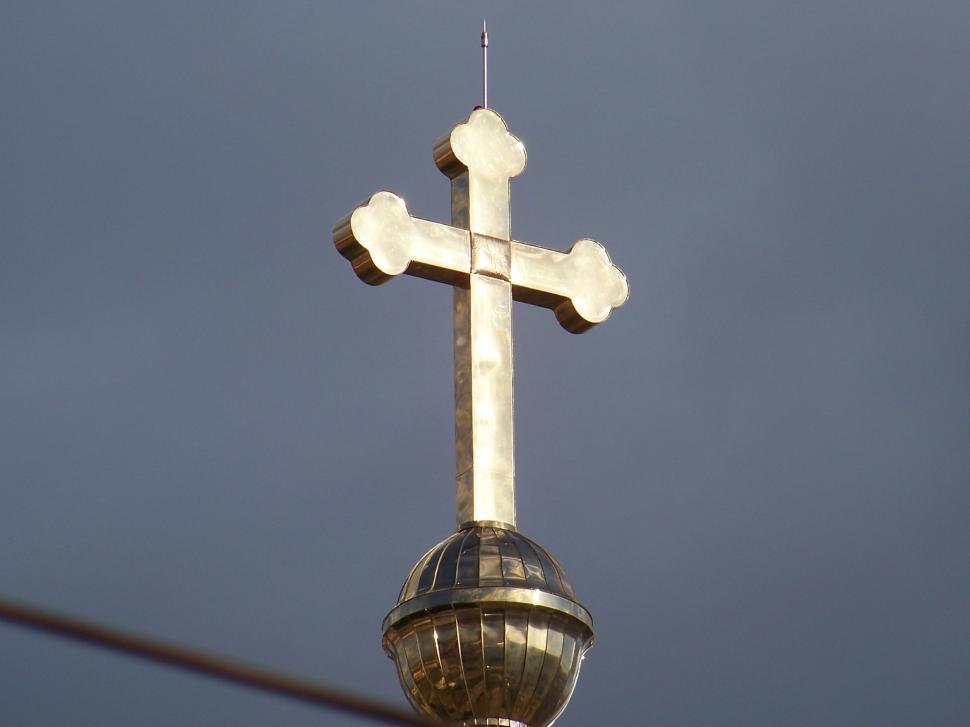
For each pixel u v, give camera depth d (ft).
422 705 206.28
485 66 239.30
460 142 224.53
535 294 224.74
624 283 230.27
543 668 203.82
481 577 203.62
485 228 222.28
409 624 205.36
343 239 215.92
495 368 215.92
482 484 210.79
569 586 207.51
